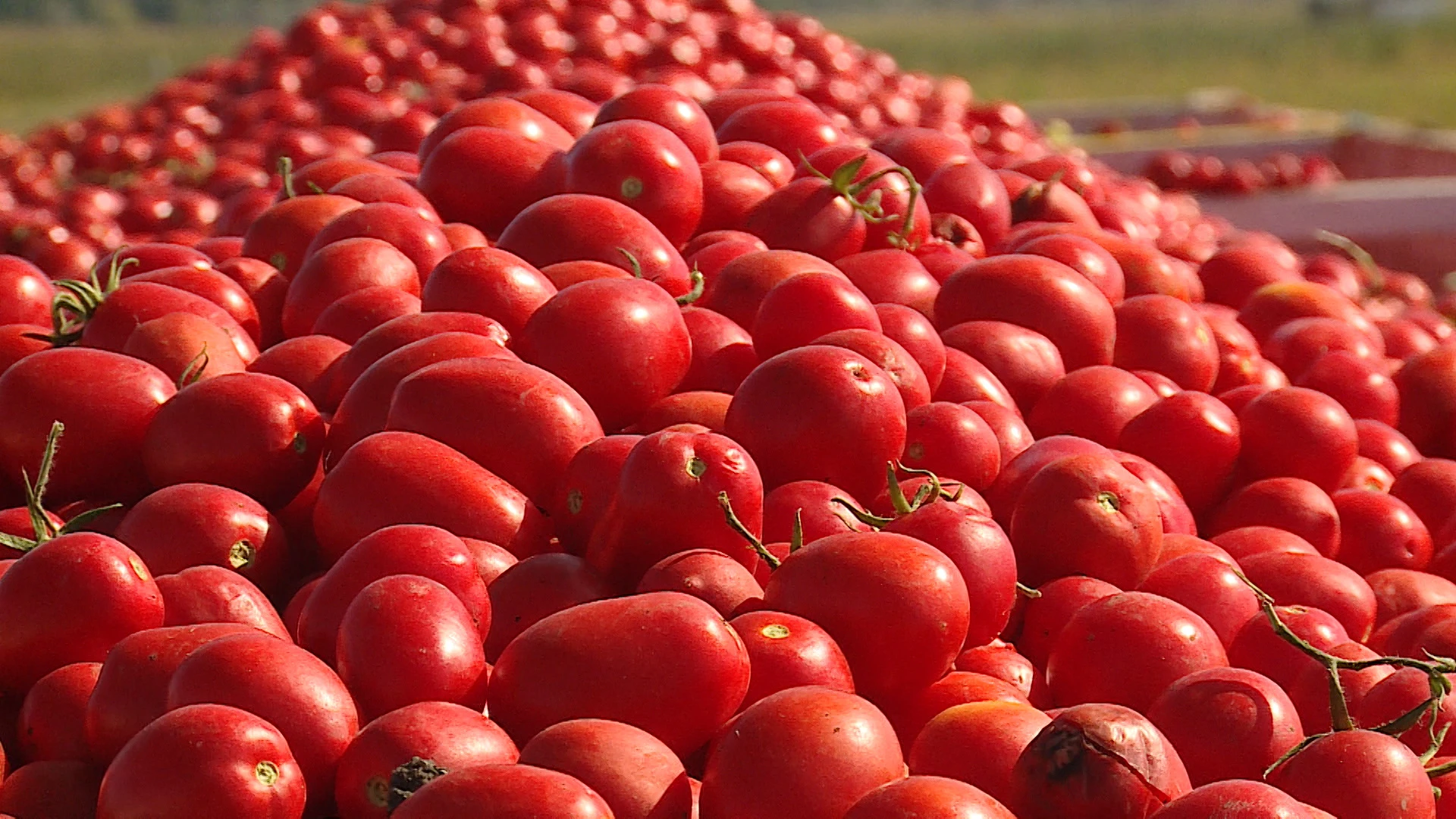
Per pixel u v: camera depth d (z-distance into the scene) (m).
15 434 1.12
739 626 1.01
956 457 1.12
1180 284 1.33
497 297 1.17
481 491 1.07
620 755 0.96
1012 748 0.98
